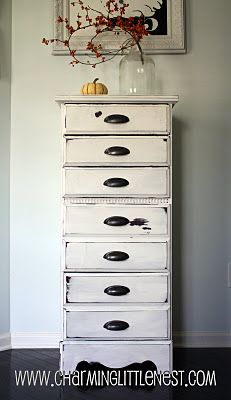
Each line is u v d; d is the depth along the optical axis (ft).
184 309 7.38
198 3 7.38
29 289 7.37
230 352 7.08
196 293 7.38
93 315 5.99
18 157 7.36
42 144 7.38
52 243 7.38
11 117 7.37
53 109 7.38
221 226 7.38
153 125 6.00
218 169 7.38
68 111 6.01
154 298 5.98
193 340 7.36
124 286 5.98
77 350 5.99
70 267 5.99
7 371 6.31
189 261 7.38
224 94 7.38
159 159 5.99
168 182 5.97
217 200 7.39
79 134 5.99
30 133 7.37
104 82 7.38
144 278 5.98
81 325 5.99
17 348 7.29
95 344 5.98
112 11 7.29
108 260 5.97
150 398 5.45
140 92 6.98
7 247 7.32
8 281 7.34
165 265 5.98
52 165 7.38
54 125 7.38
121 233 5.98
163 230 5.98
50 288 7.38
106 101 5.98
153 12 7.34
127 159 5.99
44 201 7.37
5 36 7.30
